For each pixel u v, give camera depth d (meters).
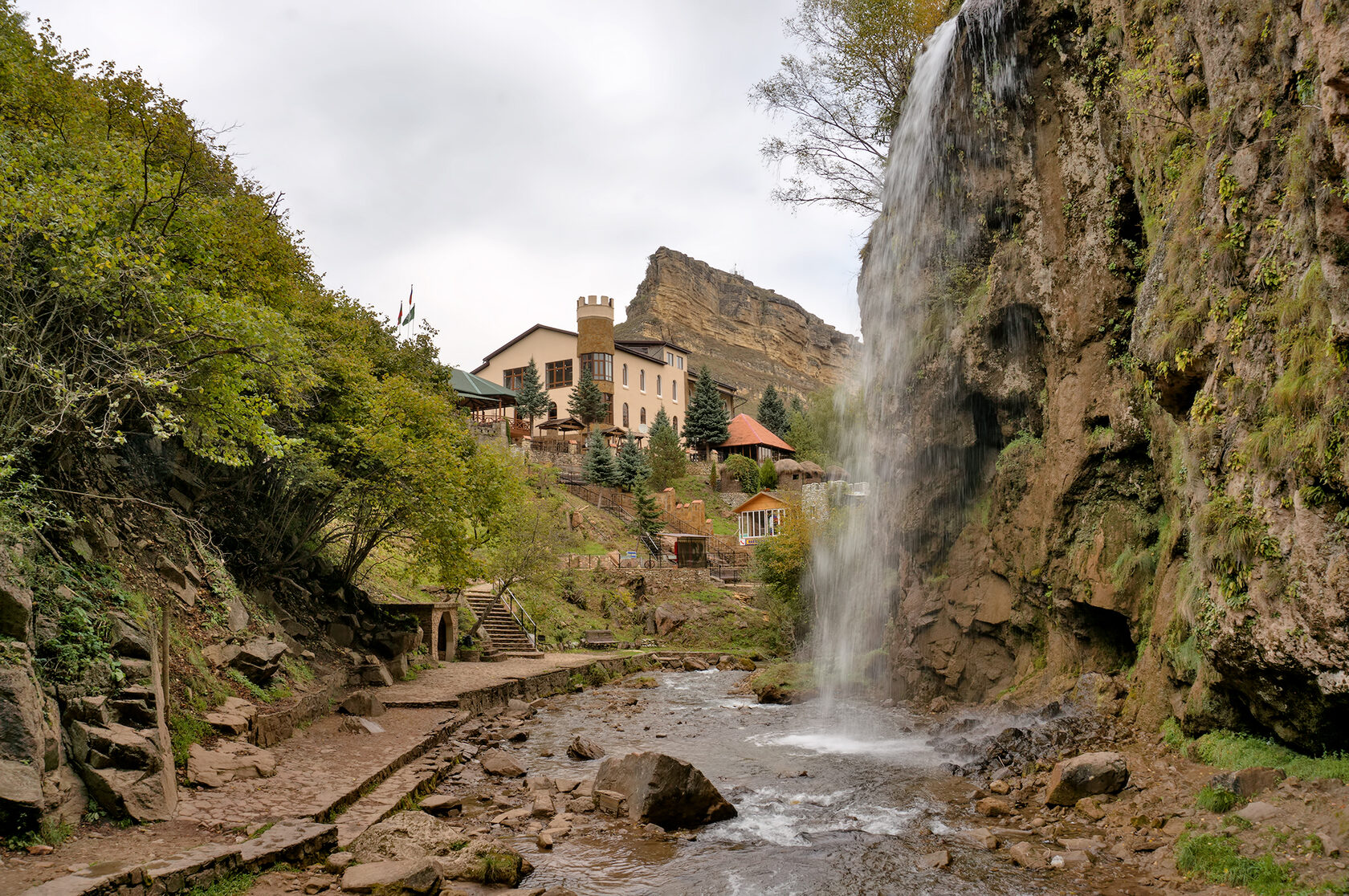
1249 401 9.03
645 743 16.56
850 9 23.25
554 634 34.88
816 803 11.54
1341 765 8.24
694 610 40.50
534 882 8.57
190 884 7.16
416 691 19.53
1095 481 14.43
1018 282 16.27
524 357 85.81
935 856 8.88
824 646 27.16
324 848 8.74
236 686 13.30
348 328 21.48
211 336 11.62
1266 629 8.64
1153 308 10.99
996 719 14.95
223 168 16.67
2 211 9.41
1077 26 14.76
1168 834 8.64
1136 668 12.77
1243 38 9.27
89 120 13.29
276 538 19.58
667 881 8.60
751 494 69.50
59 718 8.41
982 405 18.14
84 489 13.12
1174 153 11.08
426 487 19.56
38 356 10.04
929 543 19.38
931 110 18.94
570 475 62.12
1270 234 8.80
